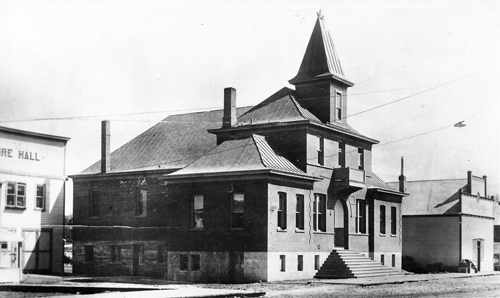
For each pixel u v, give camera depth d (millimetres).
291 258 38312
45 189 45625
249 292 26109
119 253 47188
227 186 38344
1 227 41406
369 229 47625
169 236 40531
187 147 47250
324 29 46219
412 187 62656
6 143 43031
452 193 59719
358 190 45031
